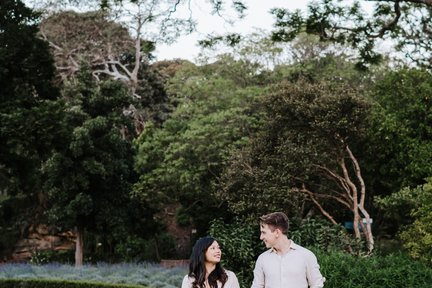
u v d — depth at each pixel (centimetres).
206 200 2530
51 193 2658
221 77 2678
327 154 1655
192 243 3011
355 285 1016
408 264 1031
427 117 1902
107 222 2767
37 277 2005
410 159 1873
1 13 2589
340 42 1667
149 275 1936
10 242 3291
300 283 575
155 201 2734
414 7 1753
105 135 2720
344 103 1612
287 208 1593
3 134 2445
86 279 1953
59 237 3338
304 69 2670
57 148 2655
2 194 3622
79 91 2814
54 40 4472
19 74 2619
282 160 1622
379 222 2055
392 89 1992
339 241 1507
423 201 1364
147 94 4244
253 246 1609
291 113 1661
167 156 2462
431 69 2053
